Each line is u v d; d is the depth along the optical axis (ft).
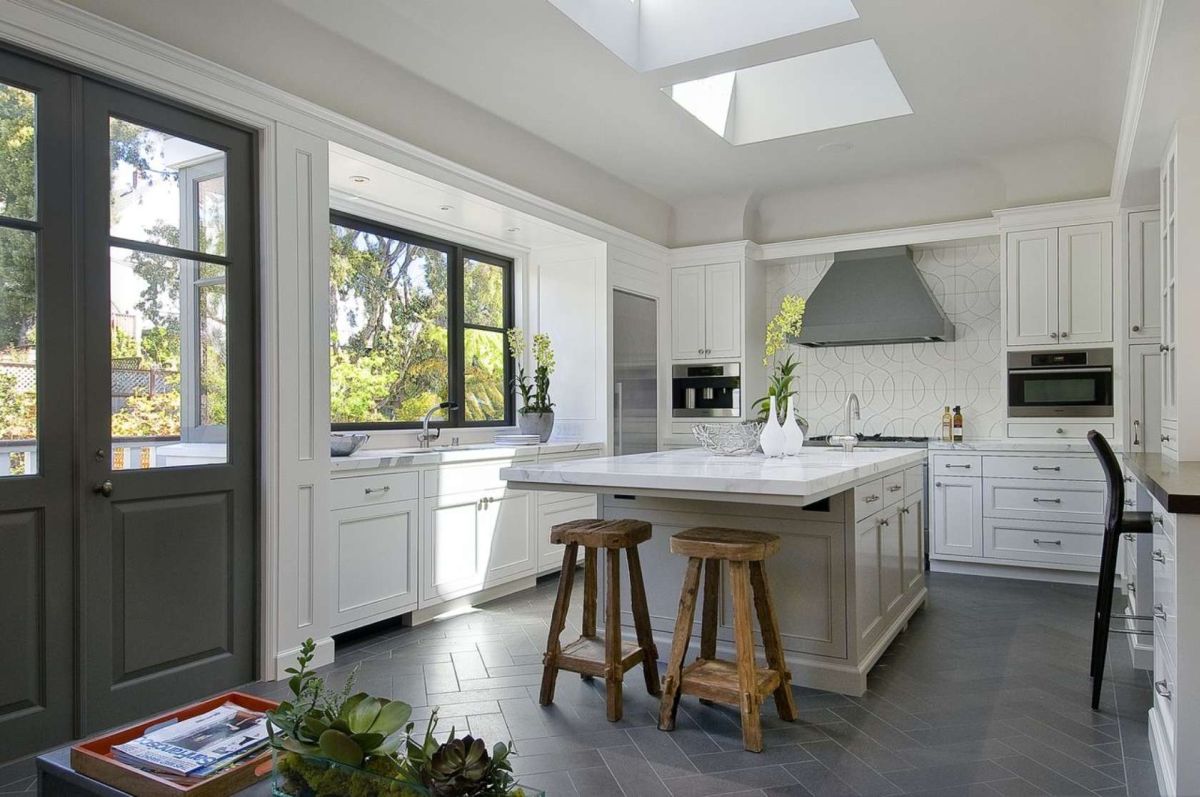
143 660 8.78
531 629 12.57
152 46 8.69
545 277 18.57
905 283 18.57
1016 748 8.05
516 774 7.45
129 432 8.68
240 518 9.86
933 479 17.03
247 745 4.64
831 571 9.75
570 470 9.19
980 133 15.28
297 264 10.41
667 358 20.53
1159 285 14.98
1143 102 10.25
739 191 19.26
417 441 15.72
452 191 13.56
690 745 8.14
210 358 9.55
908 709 9.11
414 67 11.87
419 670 10.56
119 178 8.61
